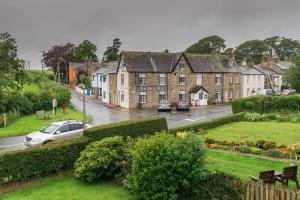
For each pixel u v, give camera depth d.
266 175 13.80
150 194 14.36
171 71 62.75
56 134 25.48
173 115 50.03
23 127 39.00
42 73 90.44
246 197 13.12
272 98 41.12
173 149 14.38
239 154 21.52
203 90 65.00
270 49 148.75
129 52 62.69
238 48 142.38
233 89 70.75
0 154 17.14
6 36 46.62
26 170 17.77
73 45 122.25
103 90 72.25
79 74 100.56
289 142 25.17
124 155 17.88
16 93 49.38
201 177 14.25
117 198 15.68
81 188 17.11
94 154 17.72
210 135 29.00
